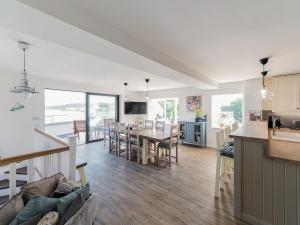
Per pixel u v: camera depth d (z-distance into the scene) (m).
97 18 1.61
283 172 1.78
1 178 3.12
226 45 2.23
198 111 5.82
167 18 1.60
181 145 5.98
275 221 1.83
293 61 2.88
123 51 2.01
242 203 2.05
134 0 1.34
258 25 1.71
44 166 2.24
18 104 4.17
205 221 2.02
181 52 2.50
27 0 1.13
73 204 1.36
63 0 1.34
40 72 3.97
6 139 3.98
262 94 3.12
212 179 3.20
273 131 3.06
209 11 1.48
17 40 2.09
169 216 2.11
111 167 3.82
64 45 1.85
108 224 1.97
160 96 7.20
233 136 2.11
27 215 1.25
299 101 3.70
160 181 3.11
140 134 4.22
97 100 6.33
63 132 6.06
